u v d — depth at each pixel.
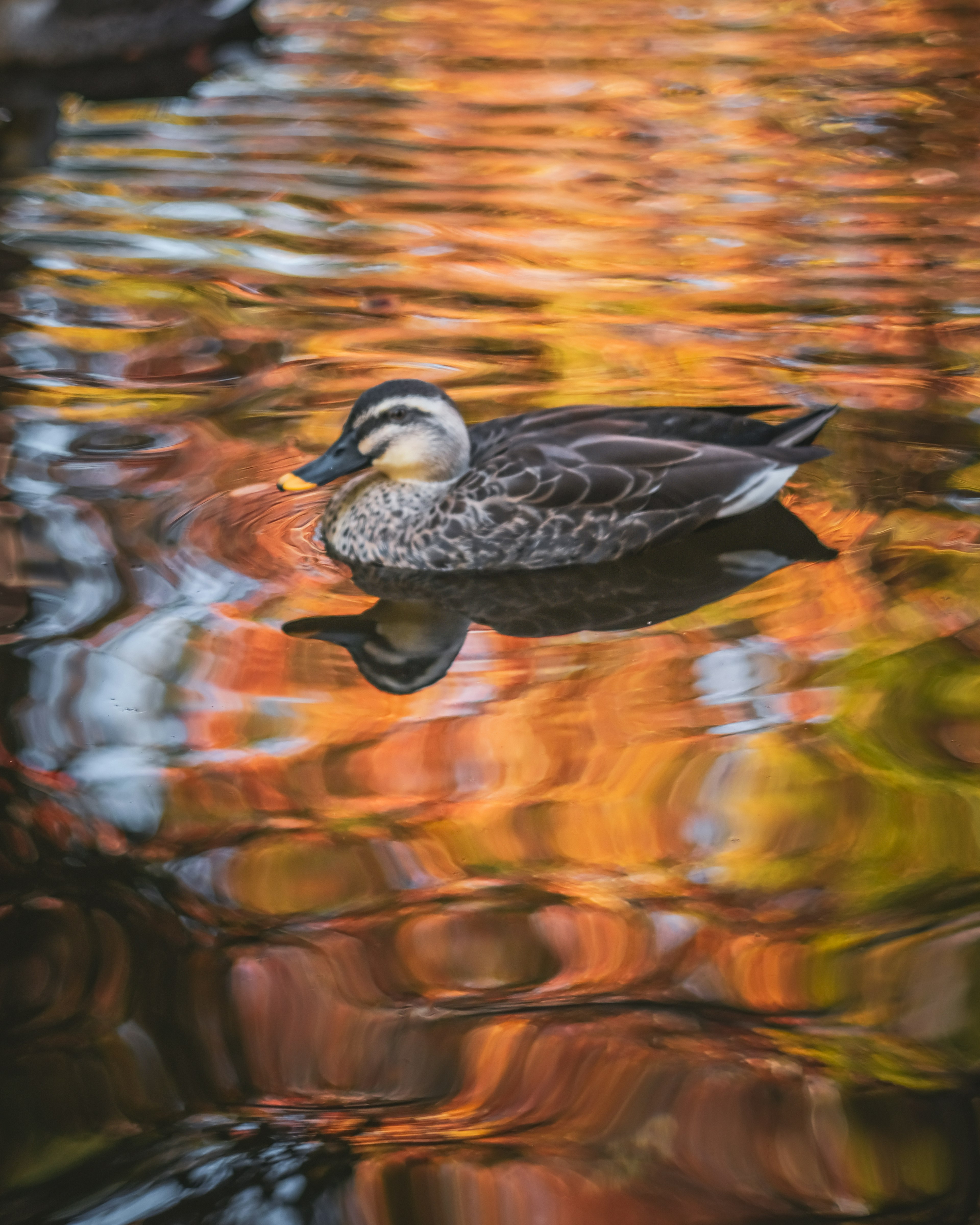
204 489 8.34
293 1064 4.45
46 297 11.23
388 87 17.59
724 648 6.90
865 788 5.79
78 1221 3.92
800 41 19.75
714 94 17.28
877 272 11.77
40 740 6.01
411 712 6.36
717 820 5.62
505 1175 4.07
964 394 9.59
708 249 12.41
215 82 17.78
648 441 8.03
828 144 15.33
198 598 7.23
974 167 14.48
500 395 9.62
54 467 8.50
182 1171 4.10
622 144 15.38
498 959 4.91
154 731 6.12
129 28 18.38
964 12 21.30
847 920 5.09
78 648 6.70
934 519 8.05
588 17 21.14
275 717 6.28
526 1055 4.50
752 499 8.05
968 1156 4.16
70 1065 4.42
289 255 12.27
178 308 11.12
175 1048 4.51
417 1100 4.37
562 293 11.46
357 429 7.94
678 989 4.80
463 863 5.38
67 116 16.36
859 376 9.88
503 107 16.77
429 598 7.50
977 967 4.83
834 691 6.48
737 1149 4.20
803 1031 4.61
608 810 5.69
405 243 12.55
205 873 5.27
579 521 7.82
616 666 6.78
